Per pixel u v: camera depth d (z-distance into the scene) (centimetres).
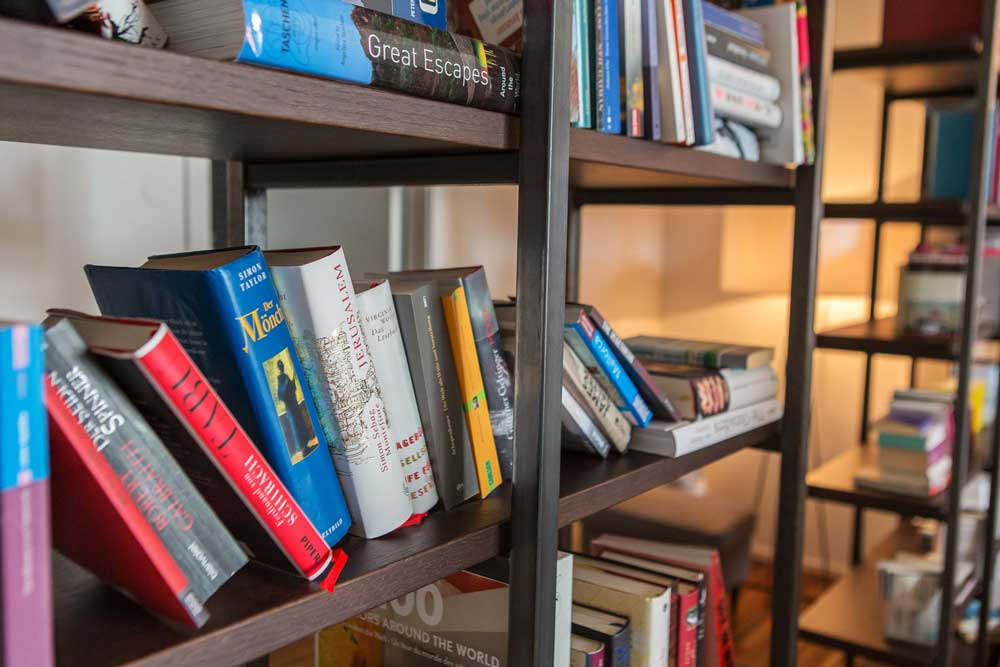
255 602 58
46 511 43
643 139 93
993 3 168
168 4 55
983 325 209
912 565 196
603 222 283
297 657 146
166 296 60
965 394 177
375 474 70
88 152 134
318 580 62
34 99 50
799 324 127
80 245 134
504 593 81
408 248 190
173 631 54
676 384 110
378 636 94
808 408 128
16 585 42
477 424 81
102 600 59
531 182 73
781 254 253
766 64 119
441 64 66
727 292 324
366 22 60
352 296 68
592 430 98
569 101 74
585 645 95
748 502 329
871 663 247
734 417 116
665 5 92
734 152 113
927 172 245
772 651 133
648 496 262
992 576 202
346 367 67
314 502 66
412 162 87
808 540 320
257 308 60
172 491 54
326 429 68
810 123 122
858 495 192
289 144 77
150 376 50
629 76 89
